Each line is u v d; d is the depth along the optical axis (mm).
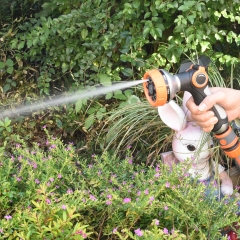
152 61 2381
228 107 1633
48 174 1688
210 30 2320
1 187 1587
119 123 2244
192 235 1508
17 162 1967
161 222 1601
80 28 2459
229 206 1621
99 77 2393
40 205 1384
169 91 1440
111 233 1515
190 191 1585
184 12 2246
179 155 1864
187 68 1552
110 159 1995
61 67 2732
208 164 1905
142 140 2244
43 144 2461
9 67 2740
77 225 1354
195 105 1554
